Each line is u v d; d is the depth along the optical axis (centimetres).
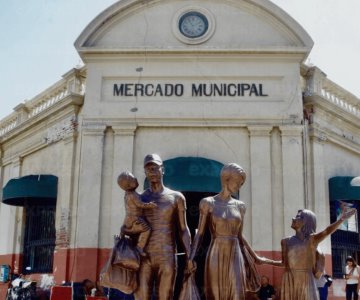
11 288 1498
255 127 1392
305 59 1454
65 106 1480
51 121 1568
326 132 1471
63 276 1340
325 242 1380
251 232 1334
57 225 1424
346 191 1416
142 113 1409
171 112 1408
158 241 535
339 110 1503
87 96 1427
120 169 1380
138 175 1380
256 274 551
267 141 1389
